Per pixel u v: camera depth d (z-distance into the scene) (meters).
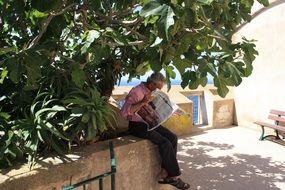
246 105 8.05
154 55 2.62
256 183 4.60
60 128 3.00
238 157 5.75
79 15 3.43
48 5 2.25
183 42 2.58
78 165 2.89
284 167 5.27
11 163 2.75
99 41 2.70
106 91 4.21
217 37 2.70
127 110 3.76
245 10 3.41
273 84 7.36
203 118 8.23
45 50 2.65
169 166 3.82
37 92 3.28
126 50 4.00
